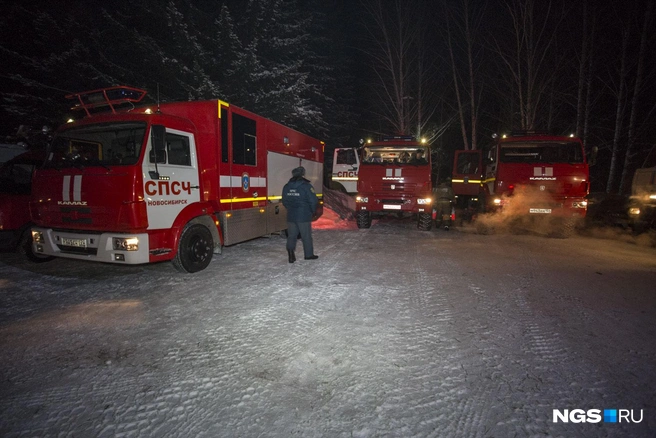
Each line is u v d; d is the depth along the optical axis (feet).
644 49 58.13
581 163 34.94
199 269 21.58
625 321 14.55
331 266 23.07
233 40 45.47
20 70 47.73
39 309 15.61
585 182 34.73
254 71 46.65
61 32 44.47
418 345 12.36
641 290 18.48
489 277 20.61
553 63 69.56
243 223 25.63
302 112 52.65
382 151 39.17
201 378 10.41
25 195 23.68
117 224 18.16
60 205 19.49
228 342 12.60
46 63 43.45
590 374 10.68
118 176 18.04
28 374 10.61
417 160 37.93
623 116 66.64
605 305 16.28
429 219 38.65
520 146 36.81
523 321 14.43
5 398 9.48
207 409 9.07
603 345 12.49
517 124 75.31
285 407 9.13
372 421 8.62
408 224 46.65
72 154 20.48
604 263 24.43
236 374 10.62
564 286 19.02
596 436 8.16
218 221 23.41
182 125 20.79
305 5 70.44
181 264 20.56
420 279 20.12
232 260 24.77
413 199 37.96
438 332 13.38
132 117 19.13
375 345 12.35
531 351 12.01
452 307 15.87
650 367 11.11
